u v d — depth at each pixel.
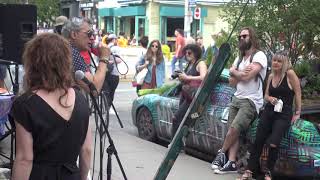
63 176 2.97
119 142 8.62
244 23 8.98
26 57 2.95
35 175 2.91
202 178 6.57
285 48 9.10
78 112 2.99
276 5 8.84
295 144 6.11
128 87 17.66
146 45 12.55
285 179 6.66
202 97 3.41
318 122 7.16
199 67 7.50
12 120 3.04
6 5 7.72
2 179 5.39
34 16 7.88
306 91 9.08
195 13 27.41
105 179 6.34
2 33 7.72
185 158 7.63
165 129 8.49
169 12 36.66
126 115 11.76
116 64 10.47
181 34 20.89
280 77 6.04
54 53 2.91
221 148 7.02
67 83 2.98
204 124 7.42
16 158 2.90
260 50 6.55
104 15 39.94
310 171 6.08
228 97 7.13
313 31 8.82
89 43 4.41
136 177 6.62
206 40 36.25
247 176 6.29
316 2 8.65
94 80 4.16
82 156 3.17
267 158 6.14
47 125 2.88
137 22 37.22
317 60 9.38
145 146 8.37
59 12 24.42
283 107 6.02
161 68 10.30
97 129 4.89
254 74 6.42
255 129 6.52
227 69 8.09
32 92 2.91
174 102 8.22
